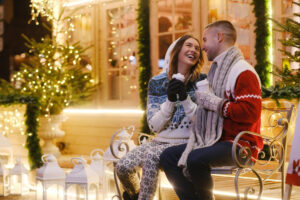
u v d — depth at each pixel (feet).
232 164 9.86
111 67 24.39
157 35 22.16
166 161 10.36
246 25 19.51
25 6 37.27
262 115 15.46
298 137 9.33
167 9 21.93
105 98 24.49
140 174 12.63
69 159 22.06
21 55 37.35
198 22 20.97
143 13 22.16
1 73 38.58
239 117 9.71
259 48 18.45
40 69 22.91
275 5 18.70
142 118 20.94
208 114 10.28
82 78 23.75
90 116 24.20
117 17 24.18
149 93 11.84
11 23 37.68
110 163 13.74
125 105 23.68
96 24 24.86
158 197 13.33
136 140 21.80
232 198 12.95
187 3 21.35
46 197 13.97
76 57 23.24
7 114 19.98
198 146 10.18
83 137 24.52
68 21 25.62
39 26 34.81
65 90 23.16
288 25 15.49
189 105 10.77
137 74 23.25
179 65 11.50
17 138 19.81
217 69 10.50
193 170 9.78
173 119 11.28
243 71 10.00
